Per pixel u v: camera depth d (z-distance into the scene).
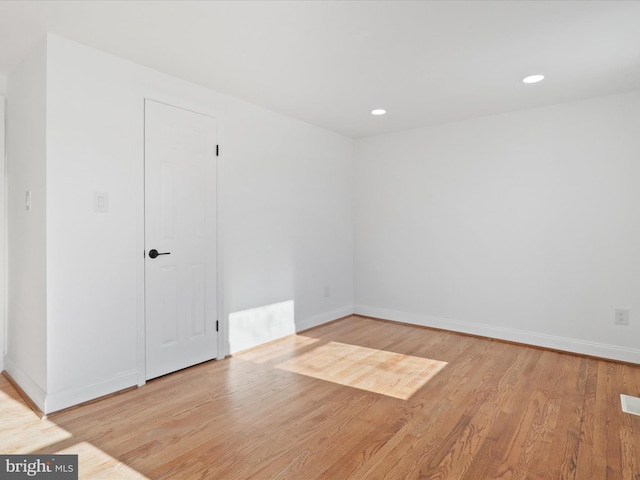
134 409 2.39
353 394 2.63
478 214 4.01
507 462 1.88
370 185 4.80
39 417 2.27
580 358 3.38
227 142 3.33
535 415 2.34
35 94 2.42
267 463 1.86
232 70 2.79
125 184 2.64
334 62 2.66
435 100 3.44
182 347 3.02
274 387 2.73
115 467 1.82
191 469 1.81
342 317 4.80
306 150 4.18
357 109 3.71
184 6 1.97
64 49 2.33
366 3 1.94
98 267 2.50
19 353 2.73
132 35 2.29
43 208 2.31
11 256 2.88
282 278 3.92
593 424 2.23
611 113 3.30
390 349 3.60
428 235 4.36
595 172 3.38
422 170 4.38
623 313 3.28
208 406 2.44
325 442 2.05
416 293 4.46
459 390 2.69
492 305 3.95
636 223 3.22
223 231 3.30
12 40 2.34
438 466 1.85
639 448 1.99
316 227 4.35
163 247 2.87
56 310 2.32
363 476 1.77
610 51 2.47
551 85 3.07
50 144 2.28
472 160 4.03
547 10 2.00
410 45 2.40
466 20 2.11
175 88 2.92
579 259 3.47
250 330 3.57
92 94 2.46
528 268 3.73
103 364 2.55
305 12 2.03
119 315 2.62
